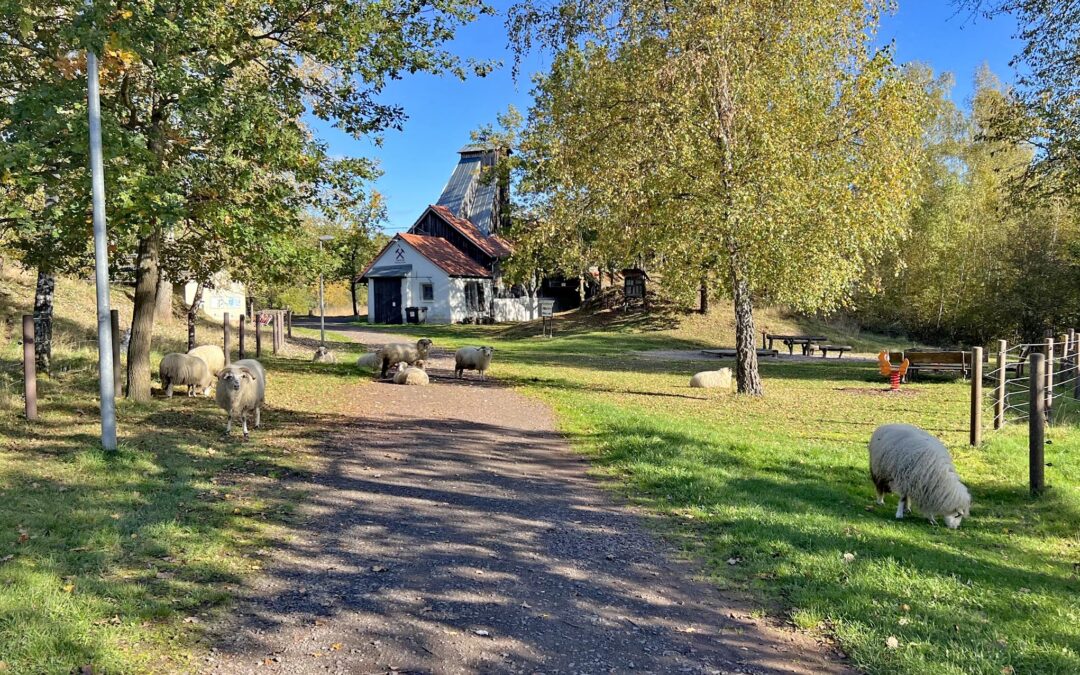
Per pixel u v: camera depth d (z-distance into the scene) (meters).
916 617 4.62
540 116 17.66
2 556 5.11
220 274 23.33
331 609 4.72
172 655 3.96
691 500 7.60
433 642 4.30
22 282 21.80
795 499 7.62
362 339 33.97
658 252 15.54
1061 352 19.77
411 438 10.70
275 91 11.84
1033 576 5.57
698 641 4.43
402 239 48.28
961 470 9.32
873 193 13.98
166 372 13.13
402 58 13.16
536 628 4.56
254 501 7.05
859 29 14.48
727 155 13.88
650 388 18.39
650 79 14.26
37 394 11.92
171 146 11.87
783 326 39.38
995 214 35.78
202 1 10.02
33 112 8.40
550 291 55.00
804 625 4.63
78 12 8.70
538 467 9.27
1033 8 16.72
